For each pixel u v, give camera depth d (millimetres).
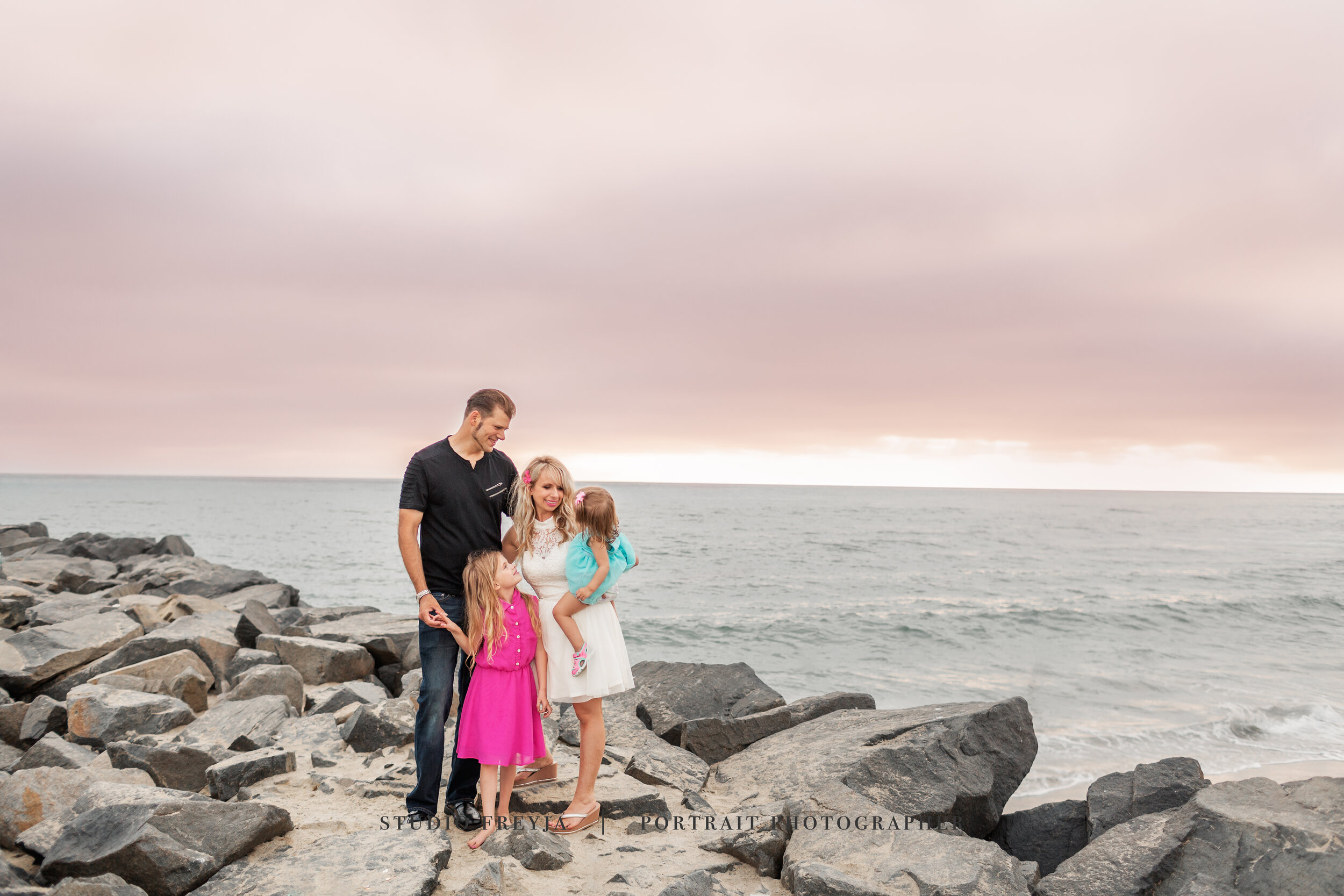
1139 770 5242
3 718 5848
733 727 5922
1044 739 10383
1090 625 21078
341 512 84750
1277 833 3701
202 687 6414
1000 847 5223
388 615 10484
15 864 3590
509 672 4020
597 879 3580
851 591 27766
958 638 19047
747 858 3857
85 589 14039
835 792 4590
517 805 4363
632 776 5055
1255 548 52312
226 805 3635
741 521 76875
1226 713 11805
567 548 4176
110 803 3654
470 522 4105
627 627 19875
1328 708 12102
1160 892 3727
